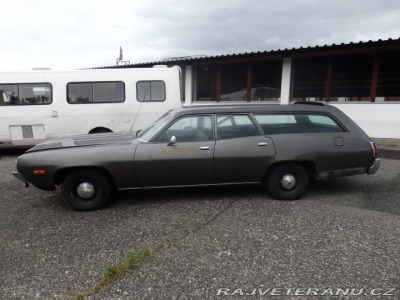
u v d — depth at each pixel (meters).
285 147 4.54
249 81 13.36
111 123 8.73
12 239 3.52
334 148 4.62
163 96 8.84
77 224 3.91
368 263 2.93
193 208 4.40
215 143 4.49
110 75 8.62
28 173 4.21
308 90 12.29
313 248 3.22
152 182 4.46
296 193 4.69
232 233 3.58
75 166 4.20
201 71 14.32
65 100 8.55
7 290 2.62
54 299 2.50
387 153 8.74
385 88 10.84
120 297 2.51
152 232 3.65
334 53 11.29
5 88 8.39
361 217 4.00
